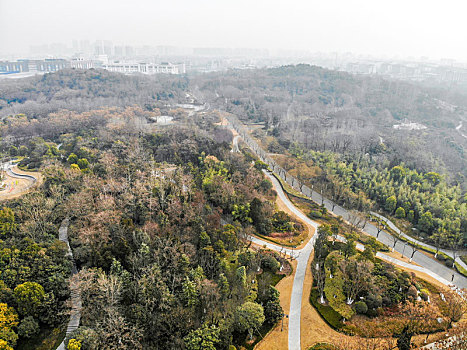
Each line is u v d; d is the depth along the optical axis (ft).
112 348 236.43
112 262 304.30
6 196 423.64
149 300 270.26
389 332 269.64
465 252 426.51
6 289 262.47
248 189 467.93
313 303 306.14
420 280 353.10
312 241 411.54
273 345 265.75
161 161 555.28
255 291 311.27
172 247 314.14
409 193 529.45
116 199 393.70
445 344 251.60
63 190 406.62
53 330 260.42
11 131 621.72
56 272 288.92
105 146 565.12
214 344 253.85
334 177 577.84
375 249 388.78
